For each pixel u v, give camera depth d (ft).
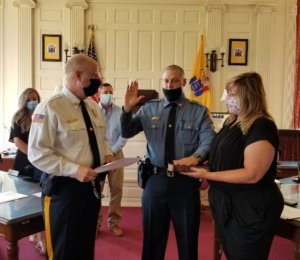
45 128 5.80
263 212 5.68
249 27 18.19
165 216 7.62
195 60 18.24
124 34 18.25
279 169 12.12
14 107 18.40
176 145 7.59
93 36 18.17
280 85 18.38
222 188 6.06
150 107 7.93
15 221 6.10
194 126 7.60
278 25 18.22
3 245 10.60
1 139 18.39
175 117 7.70
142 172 7.71
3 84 18.33
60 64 18.35
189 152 7.59
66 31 18.24
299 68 18.13
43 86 18.40
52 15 18.21
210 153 6.49
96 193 6.17
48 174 6.00
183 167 6.42
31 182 8.81
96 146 6.27
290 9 18.01
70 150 5.98
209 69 18.20
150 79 18.39
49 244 6.03
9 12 18.19
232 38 18.17
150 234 7.64
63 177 5.86
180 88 7.71
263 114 5.88
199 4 18.12
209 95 17.97
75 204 5.88
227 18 18.16
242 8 18.16
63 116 5.91
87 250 6.23
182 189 7.40
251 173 5.58
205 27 18.15
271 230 5.74
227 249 6.02
